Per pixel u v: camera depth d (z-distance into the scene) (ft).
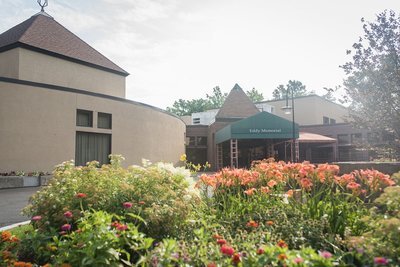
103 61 89.04
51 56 74.84
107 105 75.36
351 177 15.56
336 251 10.71
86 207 14.16
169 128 102.53
